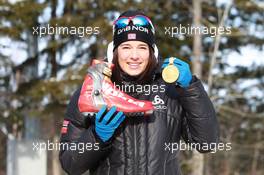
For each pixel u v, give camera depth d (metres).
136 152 2.79
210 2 17.52
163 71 2.79
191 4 17.12
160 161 2.79
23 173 13.38
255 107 20.62
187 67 2.80
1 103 16.75
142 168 2.78
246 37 17.91
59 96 14.70
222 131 19.67
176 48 15.71
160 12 16.11
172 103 2.90
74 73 14.91
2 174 21.84
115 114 2.71
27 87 15.41
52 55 15.48
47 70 16.27
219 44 17.98
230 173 21.69
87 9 15.18
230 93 18.66
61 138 3.01
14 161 13.53
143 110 2.73
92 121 2.92
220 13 17.00
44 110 15.09
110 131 2.71
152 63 2.87
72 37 13.55
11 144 13.80
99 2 15.25
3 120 16.31
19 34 14.58
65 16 13.83
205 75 17.88
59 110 15.17
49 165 15.88
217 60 17.78
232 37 17.77
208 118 2.85
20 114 16.19
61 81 14.77
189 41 15.73
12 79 17.72
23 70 16.52
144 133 2.81
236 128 20.25
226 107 17.62
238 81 19.28
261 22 18.27
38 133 15.65
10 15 14.48
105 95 2.76
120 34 2.87
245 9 17.23
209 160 18.83
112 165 2.82
